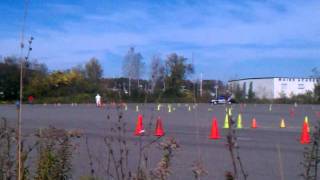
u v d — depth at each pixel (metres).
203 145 18.33
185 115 45.06
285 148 17.97
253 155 15.79
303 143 19.69
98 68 65.50
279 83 90.81
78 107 63.22
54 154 5.92
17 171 5.11
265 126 31.22
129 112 47.12
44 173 5.79
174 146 5.28
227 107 5.81
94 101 69.62
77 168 11.30
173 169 12.07
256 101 81.25
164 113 48.62
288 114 50.97
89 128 26.25
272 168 12.98
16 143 5.77
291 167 13.23
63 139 6.05
